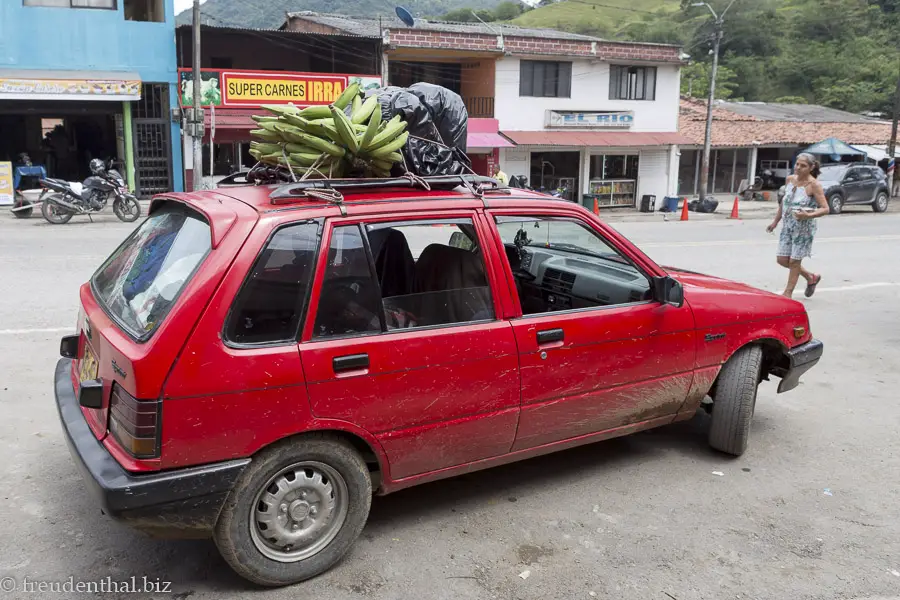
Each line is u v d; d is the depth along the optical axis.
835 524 3.59
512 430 3.44
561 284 4.23
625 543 3.37
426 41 22.88
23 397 4.94
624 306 3.73
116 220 16.22
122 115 20.81
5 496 3.63
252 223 2.78
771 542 3.40
